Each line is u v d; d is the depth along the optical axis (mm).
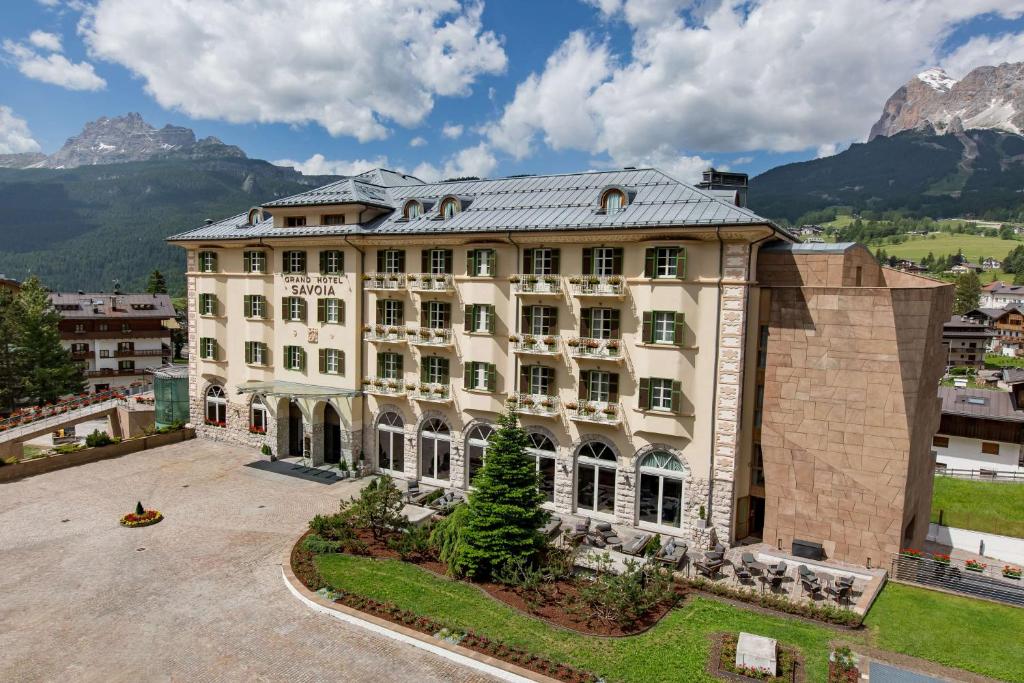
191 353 55688
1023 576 34406
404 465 45656
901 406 31172
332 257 46344
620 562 31891
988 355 133625
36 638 25203
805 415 33344
